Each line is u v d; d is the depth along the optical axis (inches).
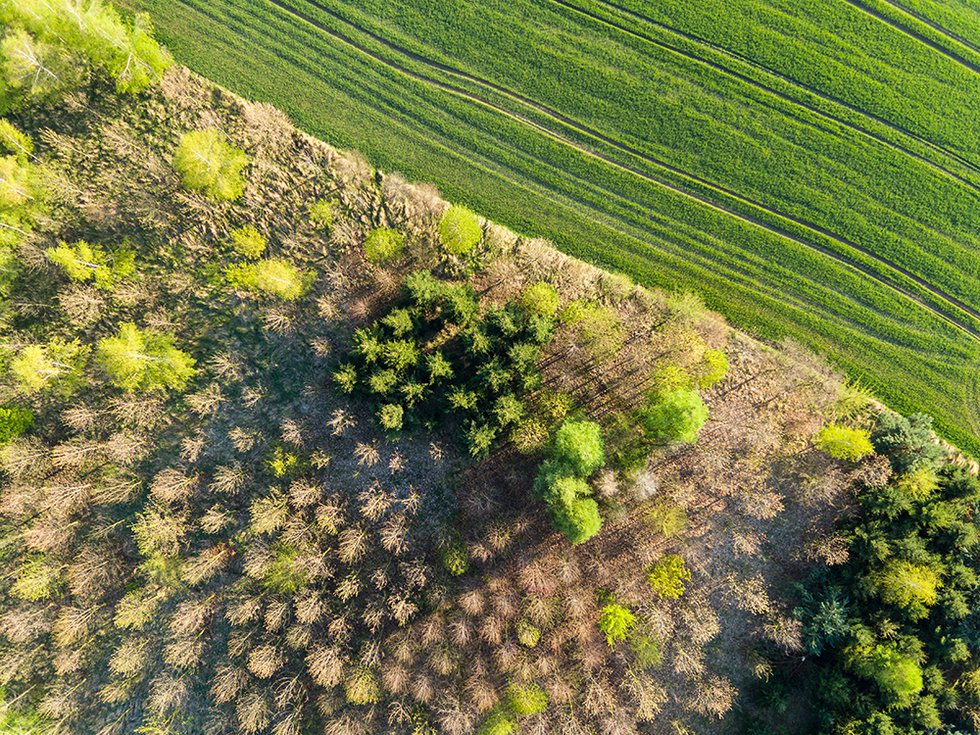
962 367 1827.0
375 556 1712.6
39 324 1734.7
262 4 1820.9
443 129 1833.2
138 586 1745.8
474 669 1664.6
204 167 1688.0
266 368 1749.5
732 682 1723.7
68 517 1737.2
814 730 1662.2
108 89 1711.4
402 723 1676.9
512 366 1605.6
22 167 1685.5
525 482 1718.8
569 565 1691.7
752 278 1835.6
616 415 1736.0
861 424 1756.9
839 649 1622.8
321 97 1814.7
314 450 1728.6
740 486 1747.0
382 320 1647.4
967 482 1609.3
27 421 1737.2
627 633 1695.4
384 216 1754.4
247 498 1742.1
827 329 1829.5
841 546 1652.3
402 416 1599.4
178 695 1720.0
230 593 1728.6
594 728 1688.0
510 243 1791.3
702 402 1760.6
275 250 1744.6
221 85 1788.9
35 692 1734.7
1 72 1653.5
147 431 1748.3
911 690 1497.3
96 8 1657.2
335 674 1637.6
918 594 1539.1
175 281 1731.1
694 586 1739.7
